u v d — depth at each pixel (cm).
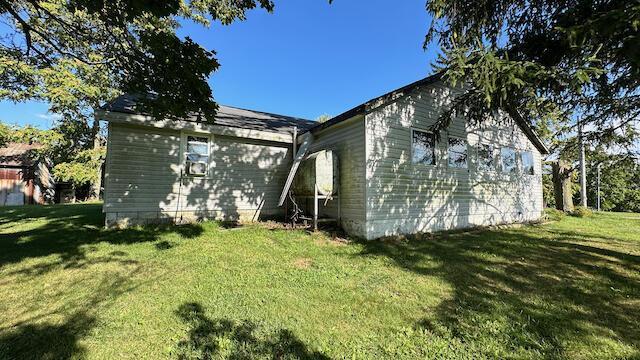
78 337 292
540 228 982
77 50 977
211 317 336
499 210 1061
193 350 275
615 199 3428
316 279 465
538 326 324
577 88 464
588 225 1055
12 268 485
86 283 429
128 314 339
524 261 570
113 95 1769
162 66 510
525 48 598
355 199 784
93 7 460
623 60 510
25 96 1482
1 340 285
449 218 909
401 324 329
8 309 348
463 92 971
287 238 720
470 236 816
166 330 308
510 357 270
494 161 1064
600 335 306
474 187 990
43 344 280
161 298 382
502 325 325
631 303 383
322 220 818
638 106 646
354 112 765
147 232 737
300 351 278
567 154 961
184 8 1391
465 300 393
